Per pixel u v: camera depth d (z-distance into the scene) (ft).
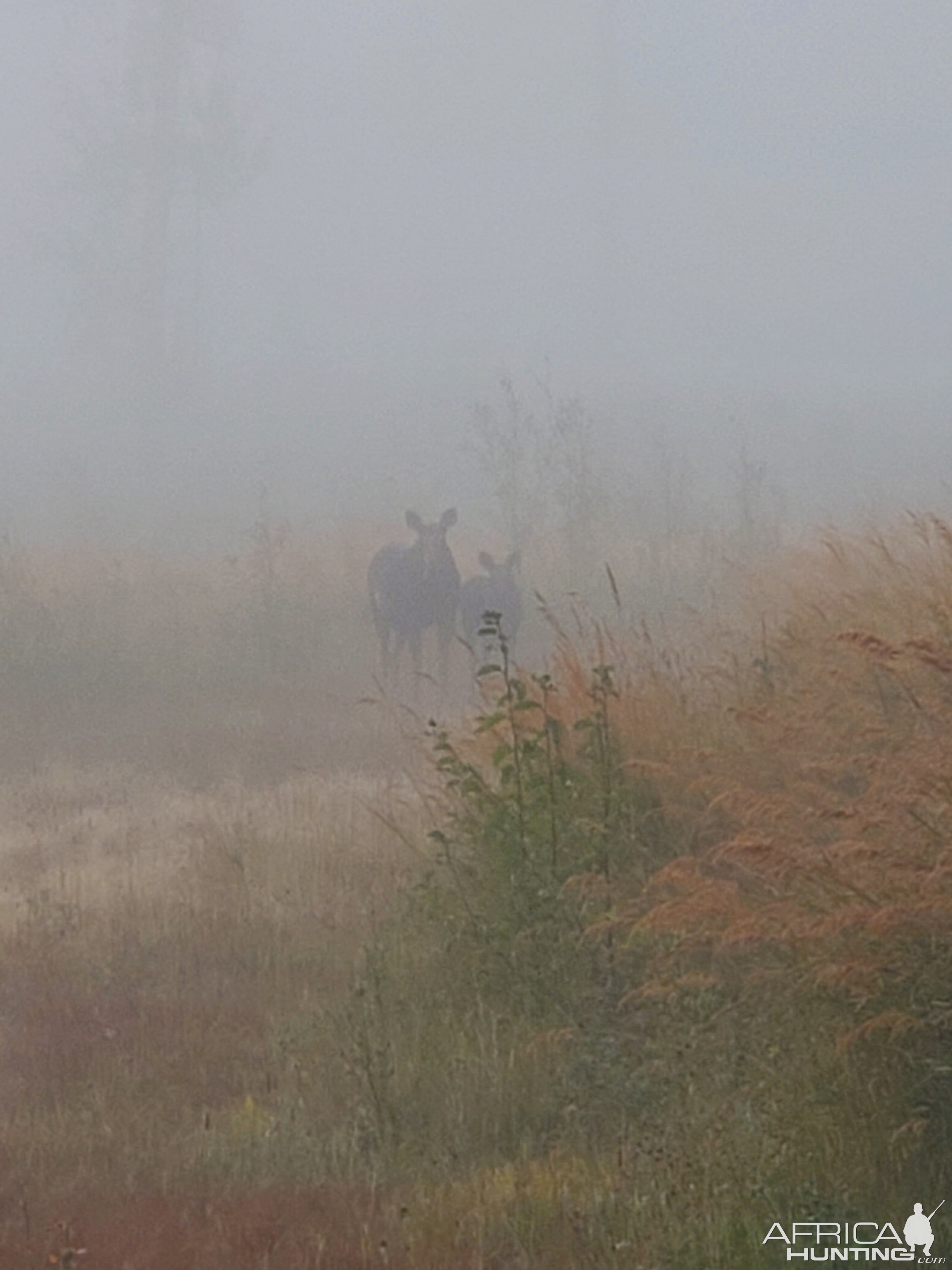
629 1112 40.86
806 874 38.32
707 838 48.42
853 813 38.78
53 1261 34.50
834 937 38.01
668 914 40.68
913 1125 34.58
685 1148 37.47
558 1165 38.78
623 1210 35.35
